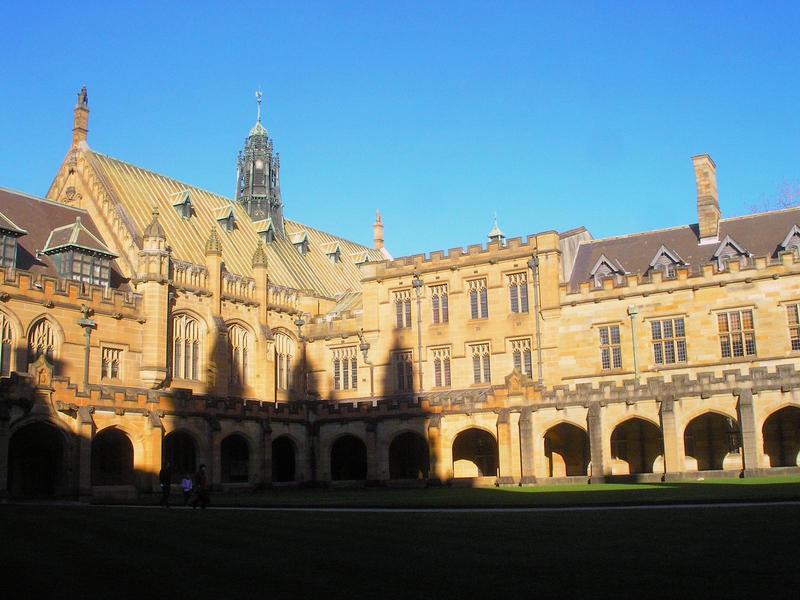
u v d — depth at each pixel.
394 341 68.81
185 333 62.91
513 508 30.94
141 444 50.94
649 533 21.38
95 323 55.50
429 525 24.83
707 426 55.66
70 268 57.00
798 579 15.13
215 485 54.59
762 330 56.19
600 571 16.39
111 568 17.92
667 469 49.59
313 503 37.09
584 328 61.69
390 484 58.59
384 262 70.06
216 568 17.77
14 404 43.94
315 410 62.94
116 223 62.66
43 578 16.89
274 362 69.31
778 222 60.94
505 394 55.34
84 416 47.22
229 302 66.69
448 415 57.03
